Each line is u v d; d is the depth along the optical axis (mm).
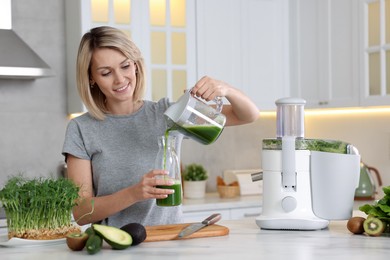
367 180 4285
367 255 1889
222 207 4227
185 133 2262
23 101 4344
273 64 4742
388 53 4074
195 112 2223
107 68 2439
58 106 4434
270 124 5164
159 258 1862
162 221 2596
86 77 2512
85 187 2545
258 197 4535
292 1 4773
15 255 1978
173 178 2197
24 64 3908
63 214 2199
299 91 4730
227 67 4562
